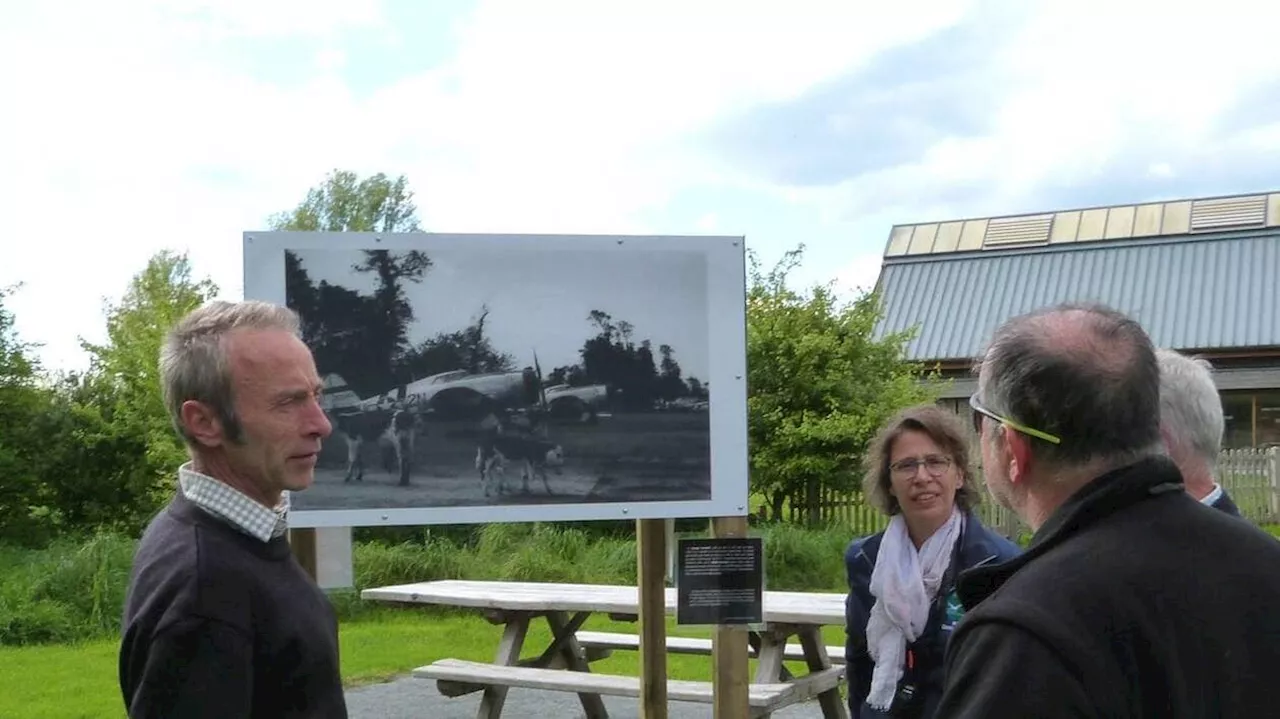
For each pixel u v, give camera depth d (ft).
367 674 24.47
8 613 30.27
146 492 57.41
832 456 46.52
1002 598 5.31
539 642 28.71
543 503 11.64
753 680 18.93
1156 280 80.18
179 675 6.31
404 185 124.16
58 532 58.70
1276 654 5.16
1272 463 57.26
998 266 85.71
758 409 47.14
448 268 11.52
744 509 12.00
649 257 11.87
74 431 58.54
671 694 16.47
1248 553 5.42
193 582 6.49
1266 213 83.05
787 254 49.19
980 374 6.23
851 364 48.85
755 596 12.11
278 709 6.79
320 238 11.25
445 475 11.46
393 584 35.50
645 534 13.53
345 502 11.25
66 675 24.29
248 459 7.06
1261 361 72.64
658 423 11.87
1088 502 5.49
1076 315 5.94
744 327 12.06
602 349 11.77
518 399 11.60
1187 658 5.07
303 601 7.04
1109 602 5.11
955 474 11.16
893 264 89.30
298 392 7.16
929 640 10.71
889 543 11.14
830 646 24.12
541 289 11.70
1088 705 4.90
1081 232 86.53
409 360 11.41
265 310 7.34
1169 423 7.73
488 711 19.08
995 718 4.97
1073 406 5.58
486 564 37.40
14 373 60.03
